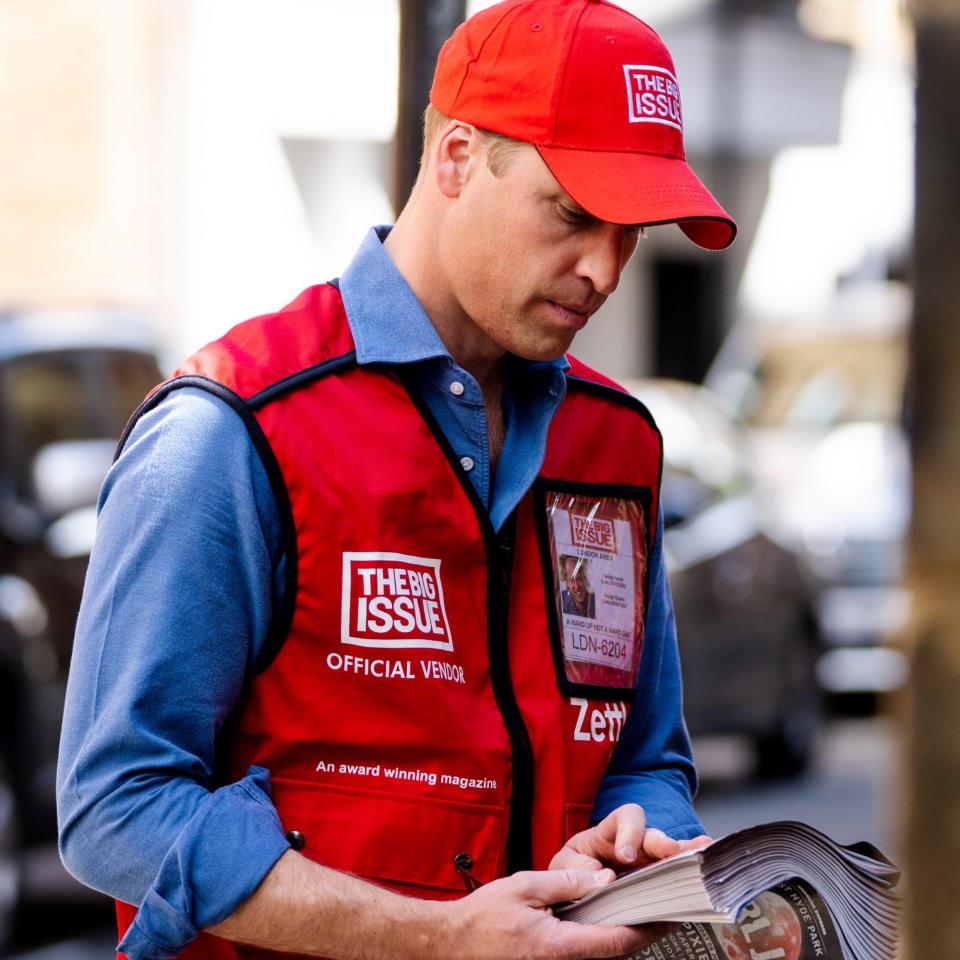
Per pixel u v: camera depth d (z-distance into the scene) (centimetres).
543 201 345
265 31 2114
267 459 339
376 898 325
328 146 2150
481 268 351
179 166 2095
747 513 1545
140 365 1145
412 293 362
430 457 351
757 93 2280
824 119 2322
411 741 340
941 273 225
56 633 1023
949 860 230
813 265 2869
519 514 370
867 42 2484
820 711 1622
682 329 2903
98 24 2073
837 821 1393
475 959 324
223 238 2116
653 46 355
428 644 344
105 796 329
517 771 350
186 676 331
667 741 403
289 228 2139
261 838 325
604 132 345
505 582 361
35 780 1018
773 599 1538
